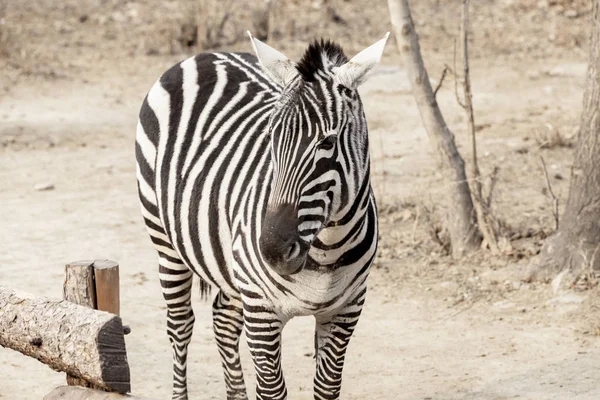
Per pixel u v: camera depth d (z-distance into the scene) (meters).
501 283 10.84
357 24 26.88
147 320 10.34
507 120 18.39
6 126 18.61
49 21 26.80
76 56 24.02
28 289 11.12
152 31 26.22
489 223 11.61
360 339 9.66
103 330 5.68
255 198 6.25
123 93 21.30
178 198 7.18
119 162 16.95
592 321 9.74
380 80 21.89
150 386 8.67
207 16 25.66
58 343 5.84
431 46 24.62
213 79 7.66
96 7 28.39
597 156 10.41
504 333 9.64
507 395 8.20
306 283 6.09
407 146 17.08
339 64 6.07
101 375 5.71
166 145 7.52
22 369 9.05
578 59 23.66
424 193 14.22
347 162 5.66
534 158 15.76
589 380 8.43
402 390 8.40
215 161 6.96
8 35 23.66
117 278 6.32
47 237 13.14
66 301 6.07
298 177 5.43
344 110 5.55
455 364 8.96
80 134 18.48
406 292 10.87
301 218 5.46
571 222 10.73
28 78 22.00
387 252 12.09
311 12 27.81
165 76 8.08
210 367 9.12
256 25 25.69
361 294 6.55
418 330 9.84
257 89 7.44
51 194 15.11
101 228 13.56
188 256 7.22
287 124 5.47
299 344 9.66
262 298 6.29
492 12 28.03
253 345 6.43
